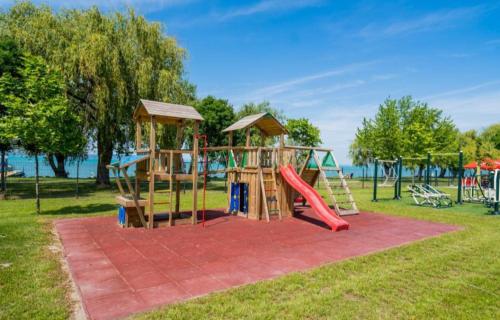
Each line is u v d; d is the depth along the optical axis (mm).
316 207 9391
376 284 4520
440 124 34500
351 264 5457
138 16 19578
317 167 11742
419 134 31406
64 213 10812
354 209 11758
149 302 3922
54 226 8617
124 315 3570
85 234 7719
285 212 10695
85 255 5973
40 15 17484
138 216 8742
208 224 9266
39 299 3986
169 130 19859
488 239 7461
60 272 5043
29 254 5871
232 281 4664
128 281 4652
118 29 19125
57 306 3803
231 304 3836
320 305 3832
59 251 6234
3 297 4004
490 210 12672
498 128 41719
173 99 20219
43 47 17203
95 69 17016
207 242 7094
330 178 37625
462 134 44688
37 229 7938
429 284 4578
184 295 4145
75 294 4223
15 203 13133
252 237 7641
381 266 5402
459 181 14891
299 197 13789
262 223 9508
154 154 8539
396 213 11836
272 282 4543
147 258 5832
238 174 11031
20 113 10227
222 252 6285
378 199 16750
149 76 18797
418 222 9930
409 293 4250
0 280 4547
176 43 21109
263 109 35438
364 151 44844
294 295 4133
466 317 3613
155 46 19969
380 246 6871
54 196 15898
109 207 12211
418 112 35062
